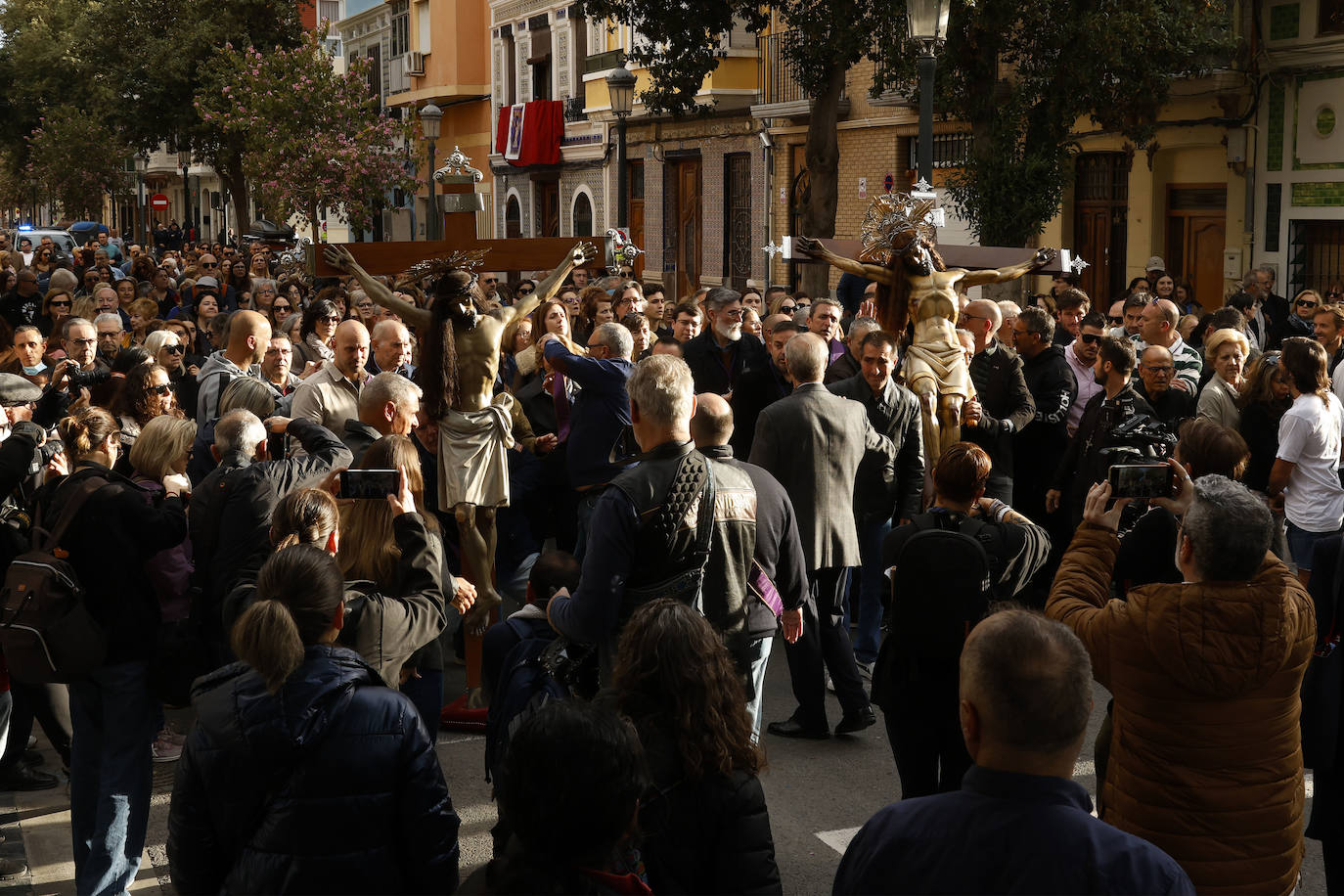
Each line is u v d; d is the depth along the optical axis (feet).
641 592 14.60
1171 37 49.88
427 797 10.98
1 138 189.57
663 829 10.56
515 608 28.12
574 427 24.12
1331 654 14.34
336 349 23.62
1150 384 27.12
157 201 180.04
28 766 20.92
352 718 10.79
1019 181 50.47
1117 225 64.18
